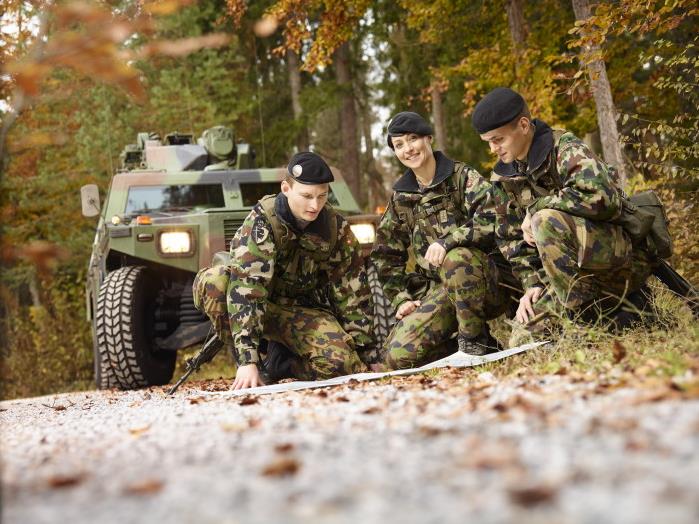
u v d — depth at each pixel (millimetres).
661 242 3682
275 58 19000
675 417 1555
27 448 2137
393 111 16594
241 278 3785
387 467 1394
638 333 3428
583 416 1713
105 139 15969
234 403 2984
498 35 11875
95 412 3520
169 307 6289
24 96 1648
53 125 16047
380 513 1097
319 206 3855
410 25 11844
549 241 3510
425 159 4145
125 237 5836
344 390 3059
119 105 17047
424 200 4176
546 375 2727
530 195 3746
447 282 3945
